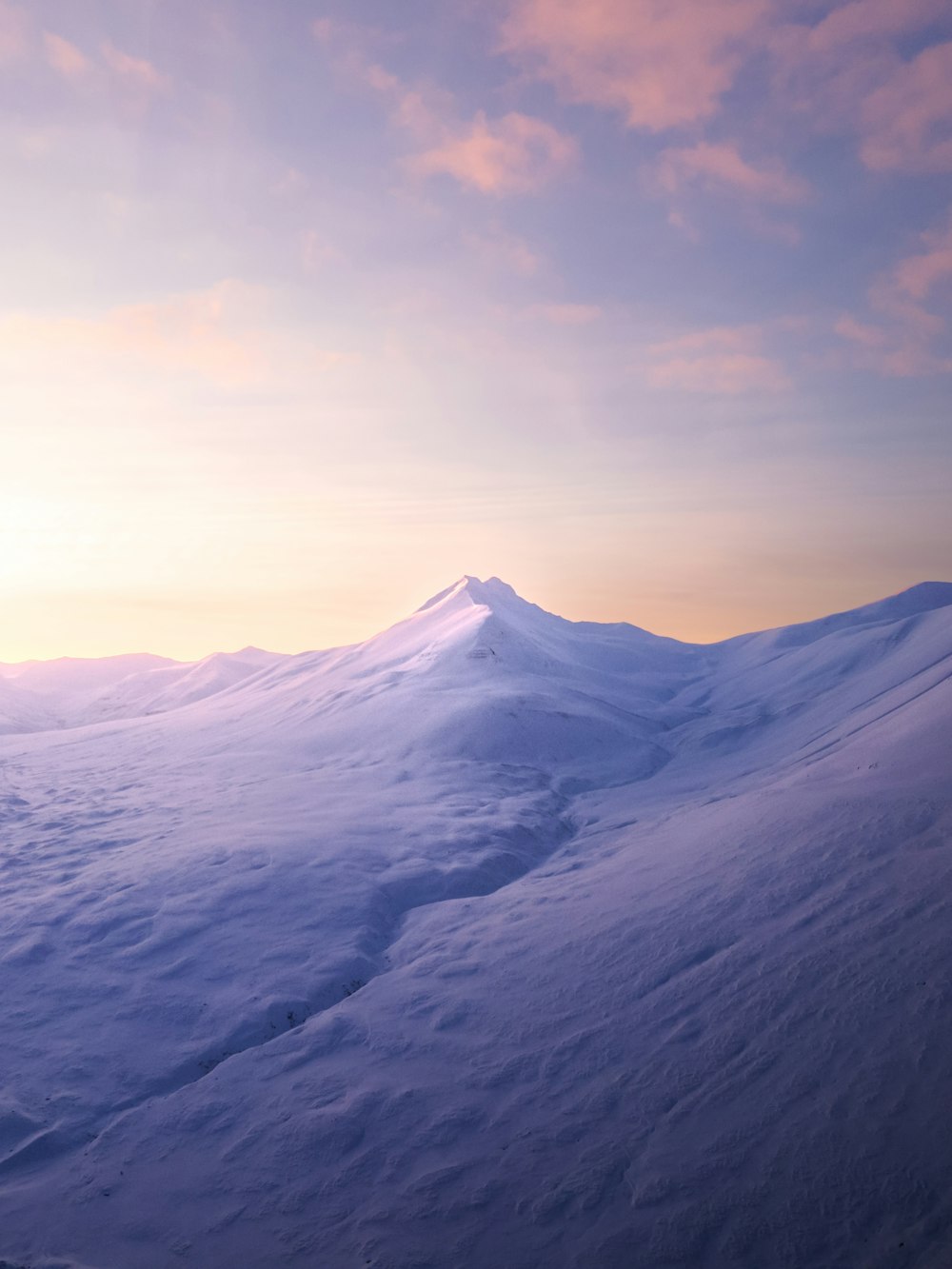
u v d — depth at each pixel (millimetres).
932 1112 7758
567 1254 7453
